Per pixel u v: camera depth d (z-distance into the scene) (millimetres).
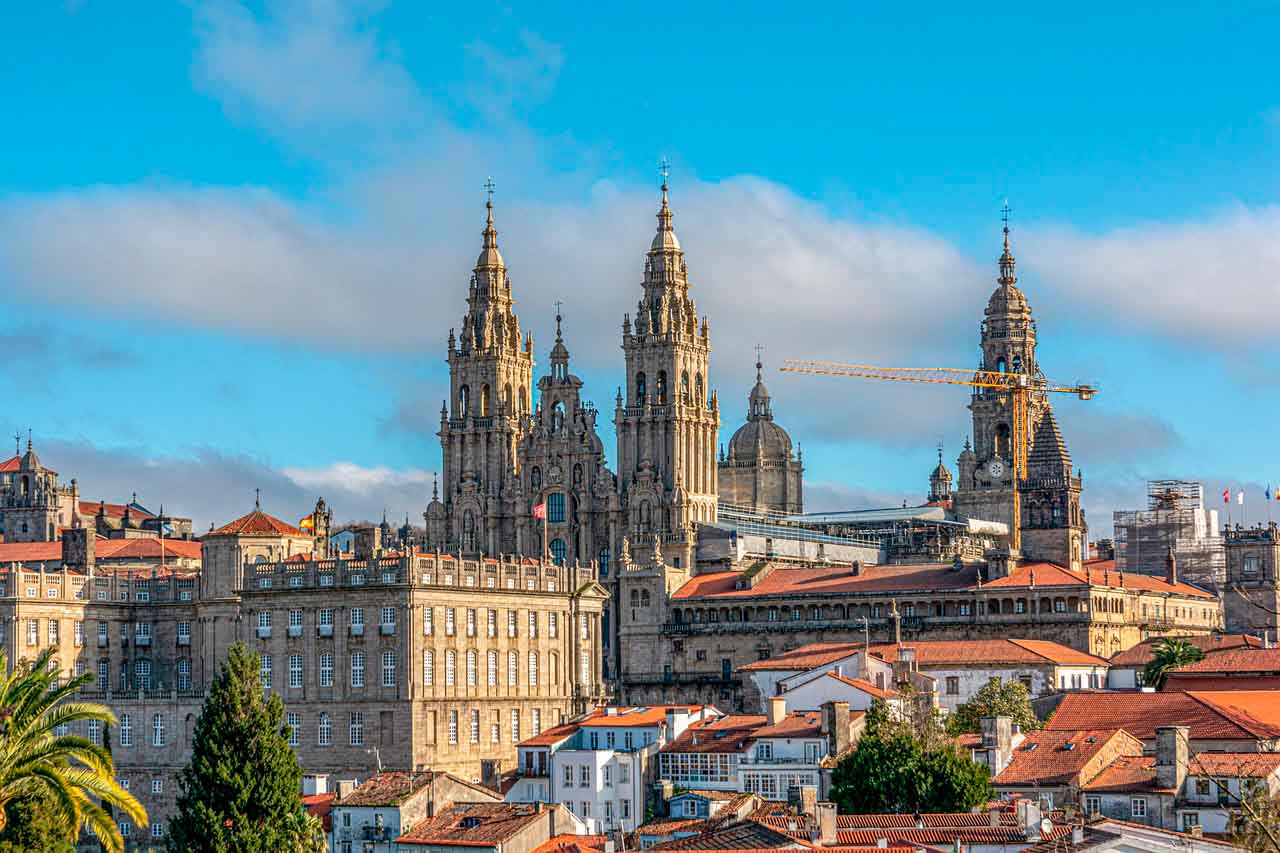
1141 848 131500
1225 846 130125
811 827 149875
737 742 196750
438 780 178625
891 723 180000
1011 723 181625
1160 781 153375
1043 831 140000
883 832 146875
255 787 166250
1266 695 191625
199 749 167500
